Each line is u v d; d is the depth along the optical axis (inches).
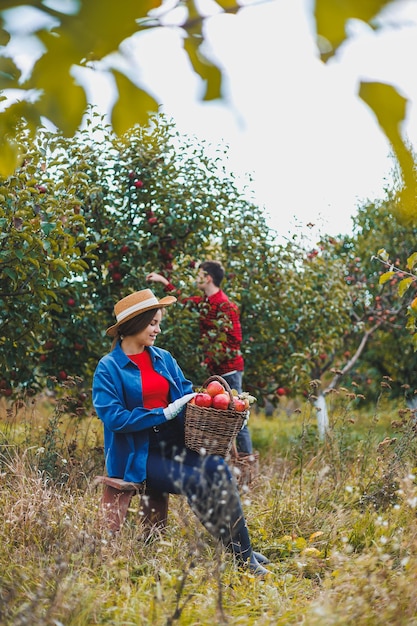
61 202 204.4
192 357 252.8
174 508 167.9
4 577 123.6
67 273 199.3
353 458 231.9
